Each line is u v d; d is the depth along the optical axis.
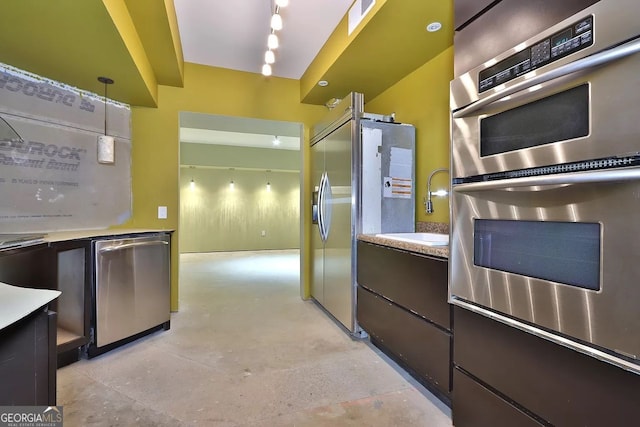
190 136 6.98
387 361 2.28
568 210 1.02
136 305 2.59
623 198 0.89
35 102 2.65
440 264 1.69
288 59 3.32
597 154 0.94
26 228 2.63
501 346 1.29
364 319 2.56
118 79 2.70
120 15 1.99
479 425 1.40
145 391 1.89
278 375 2.08
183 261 6.93
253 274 5.51
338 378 2.05
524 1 1.17
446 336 1.65
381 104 3.50
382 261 2.28
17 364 1.02
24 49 2.19
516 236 1.21
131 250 2.55
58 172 2.81
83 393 1.86
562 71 1.00
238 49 3.13
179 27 2.74
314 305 3.66
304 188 3.93
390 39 2.41
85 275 2.29
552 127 1.07
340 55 2.66
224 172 8.50
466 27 1.45
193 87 3.47
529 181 1.09
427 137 2.80
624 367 0.89
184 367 2.18
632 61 0.86
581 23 0.98
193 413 1.68
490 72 1.29
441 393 1.79
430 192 2.60
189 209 8.23
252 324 3.03
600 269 0.94
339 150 2.96
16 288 1.15
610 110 0.91
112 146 2.94
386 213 2.79
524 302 1.17
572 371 1.03
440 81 2.64
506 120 1.24
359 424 1.61
